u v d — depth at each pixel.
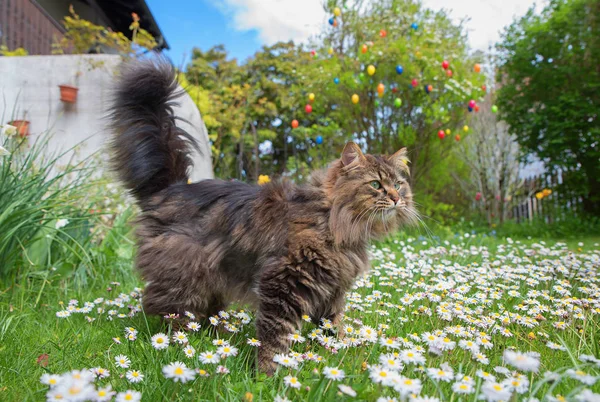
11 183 0.92
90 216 1.03
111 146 0.81
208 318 0.76
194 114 1.67
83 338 0.66
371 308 0.81
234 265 0.71
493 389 0.38
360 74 1.90
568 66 2.34
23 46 2.20
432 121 2.06
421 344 0.62
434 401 0.39
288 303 0.63
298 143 3.82
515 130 2.56
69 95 1.52
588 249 1.60
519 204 2.80
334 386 0.44
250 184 0.77
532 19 2.53
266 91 3.78
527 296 0.84
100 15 3.20
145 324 0.74
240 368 0.56
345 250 0.67
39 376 0.53
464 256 1.27
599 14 2.29
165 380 0.48
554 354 0.61
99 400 0.38
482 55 2.48
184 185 0.78
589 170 2.40
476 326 0.68
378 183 0.71
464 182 2.73
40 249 0.99
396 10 2.08
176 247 0.71
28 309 0.80
